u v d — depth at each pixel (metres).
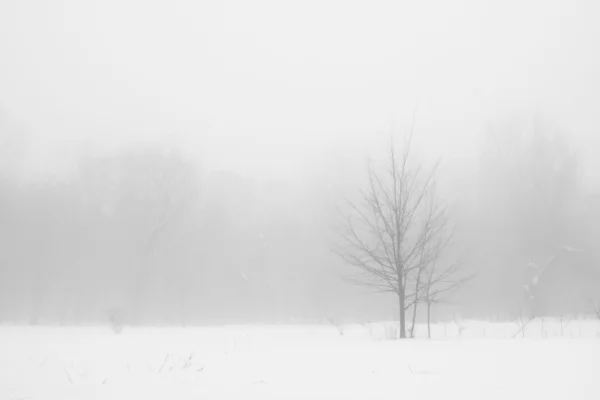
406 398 4.48
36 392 5.24
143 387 5.39
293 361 7.20
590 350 7.52
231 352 8.67
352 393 4.78
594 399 4.29
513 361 6.46
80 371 6.59
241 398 4.71
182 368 6.69
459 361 6.58
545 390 4.66
